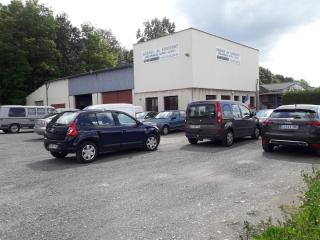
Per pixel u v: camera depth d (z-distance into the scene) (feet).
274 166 27.53
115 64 190.60
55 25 161.07
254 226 14.29
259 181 22.50
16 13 149.28
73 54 183.11
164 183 22.47
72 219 15.92
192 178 23.76
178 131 67.67
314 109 32.14
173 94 84.99
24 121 78.59
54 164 31.01
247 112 46.24
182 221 15.38
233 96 97.45
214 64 89.04
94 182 23.22
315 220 10.89
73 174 26.16
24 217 16.30
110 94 105.81
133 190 20.86
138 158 33.04
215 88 89.25
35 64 153.28
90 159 31.55
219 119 39.73
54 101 131.54
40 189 21.63
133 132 35.96
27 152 40.55
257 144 42.01
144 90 93.20
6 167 30.07
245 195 19.29
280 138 32.89
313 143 31.12
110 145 33.45
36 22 152.56
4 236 14.02
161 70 87.97
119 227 14.80
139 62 94.22
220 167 27.53
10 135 69.31
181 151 37.32
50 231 14.48
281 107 34.50
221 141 42.04
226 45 94.17
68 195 20.08
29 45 147.02
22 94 145.79
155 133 38.78
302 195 18.61
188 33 81.10
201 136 41.19
